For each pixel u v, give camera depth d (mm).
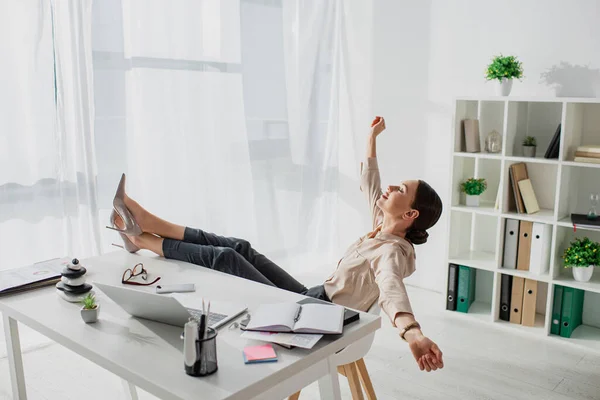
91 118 3117
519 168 3451
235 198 3924
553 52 3375
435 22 3814
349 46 4305
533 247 3359
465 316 3590
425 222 2268
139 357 1539
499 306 3529
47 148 2988
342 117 4449
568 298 3252
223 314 1820
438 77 3852
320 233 4547
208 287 2098
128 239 2518
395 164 4164
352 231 4543
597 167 3041
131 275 2191
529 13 3430
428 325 3473
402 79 4035
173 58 3465
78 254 3168
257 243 4117
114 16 3162
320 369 1639
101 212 3240
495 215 3426
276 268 2668
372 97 4223
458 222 3682
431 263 4070
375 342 3211
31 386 2682
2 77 2809
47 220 3033
